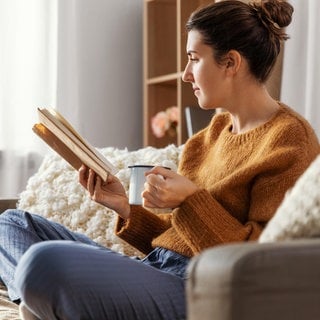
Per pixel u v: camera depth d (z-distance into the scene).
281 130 1.85
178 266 1.90
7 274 2.23
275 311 1.01
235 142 1.96
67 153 2.07
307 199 1.15
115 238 2.58
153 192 1.79
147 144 4.47
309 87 3.33
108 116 4.62
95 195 2.11
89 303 1.58
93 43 4.57
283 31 2.05
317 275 1.03
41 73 4.30
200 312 1.04
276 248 1.03
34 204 2.78
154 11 4.49
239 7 1.95
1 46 4.23
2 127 4.22
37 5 4.30
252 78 1.95
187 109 3.92
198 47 1.96
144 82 4.50
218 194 1.90
